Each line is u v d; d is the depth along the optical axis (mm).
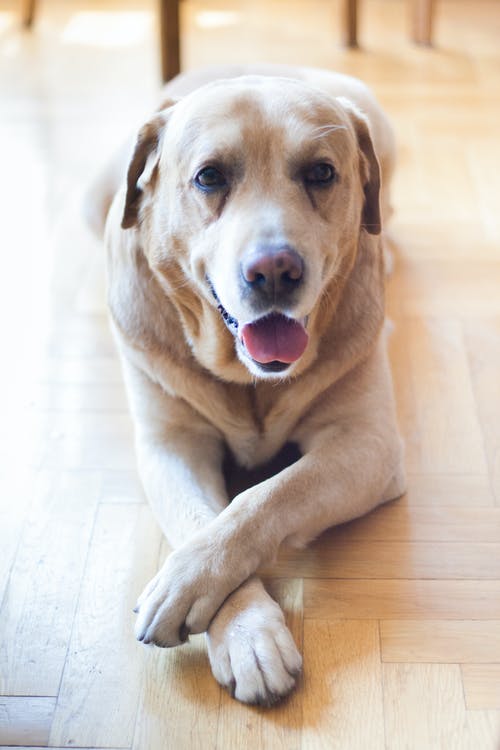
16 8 4203
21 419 2078
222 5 4211
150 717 1446
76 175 2955
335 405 1783
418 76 3514
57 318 2379
